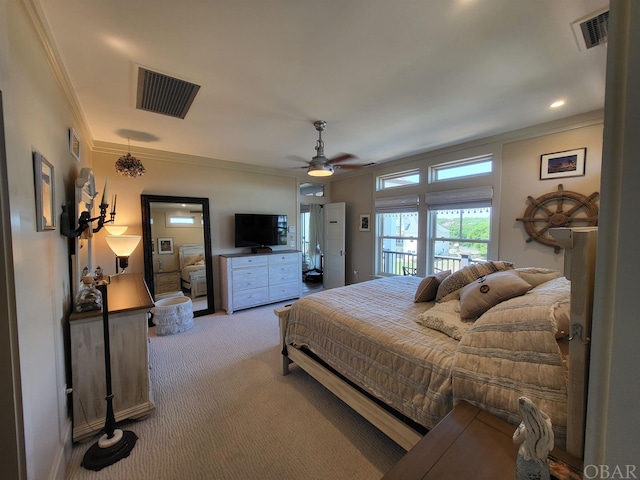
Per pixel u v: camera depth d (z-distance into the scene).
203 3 1.32
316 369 2.17
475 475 0.84
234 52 1.71
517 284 1.58
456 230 3.88
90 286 1.94
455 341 1.55
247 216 4.76
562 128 2.82
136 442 1.74
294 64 1.84
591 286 0.85
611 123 0.41
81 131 2.69
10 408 0.97
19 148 1.10
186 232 4.18
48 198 1.45
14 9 1.10
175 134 3.19
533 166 3.04
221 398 2.20
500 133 3.24
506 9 1.38
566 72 1.96
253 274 4.54
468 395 1.19
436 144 3.69
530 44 1.65
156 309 3.48
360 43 1.64
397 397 1.51
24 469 1.01
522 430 0.80
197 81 2.04
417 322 1.84
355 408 1.83
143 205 3.80
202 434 1.82
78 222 2.08
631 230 0.40
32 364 1.15
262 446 1.72
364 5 1.35
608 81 0.41
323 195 5.98
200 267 4.30
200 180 4.36
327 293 2.63
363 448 1.70
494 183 3.35
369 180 5.19
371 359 1.69
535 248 3.06
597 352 0.44
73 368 1.75
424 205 4.18
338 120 2.80
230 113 2.60
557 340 1.15
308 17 1.42
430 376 1.38
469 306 1.66
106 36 1.54
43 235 1.37
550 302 1.21
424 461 0.89
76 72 1.87
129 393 1.93
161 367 2.69
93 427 1.78
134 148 3.72
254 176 4.95
